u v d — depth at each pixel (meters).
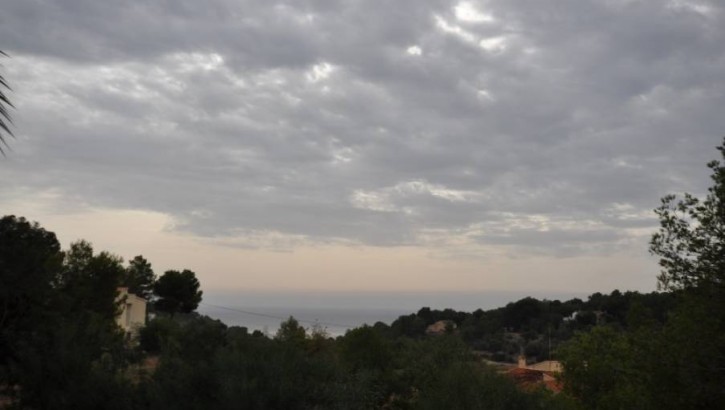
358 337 23.27
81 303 24.55
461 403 13.44
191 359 15.74
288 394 14.02
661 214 15.37
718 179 14.81
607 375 25.12
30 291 18.34
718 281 14.66
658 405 14.84
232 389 13.75
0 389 16.31
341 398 14.76
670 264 15.15
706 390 13.93
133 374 16.67
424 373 19.77
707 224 14.81
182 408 14.34
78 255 34.91
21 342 15.77
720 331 14.36
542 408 14.41
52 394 14.81
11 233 19.44
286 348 15.77
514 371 33.62
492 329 67.38
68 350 15.54
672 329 15.30
